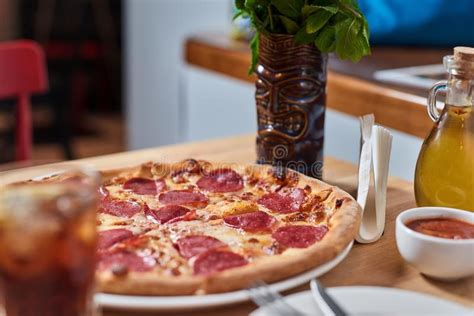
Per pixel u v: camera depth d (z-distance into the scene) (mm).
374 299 758
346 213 958
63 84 3668
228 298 765
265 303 712
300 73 1169
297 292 841
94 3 4258
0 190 681
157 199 1095
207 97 3191
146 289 770
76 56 3957
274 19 1160
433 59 2314
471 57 962
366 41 1117
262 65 1189
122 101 4547
